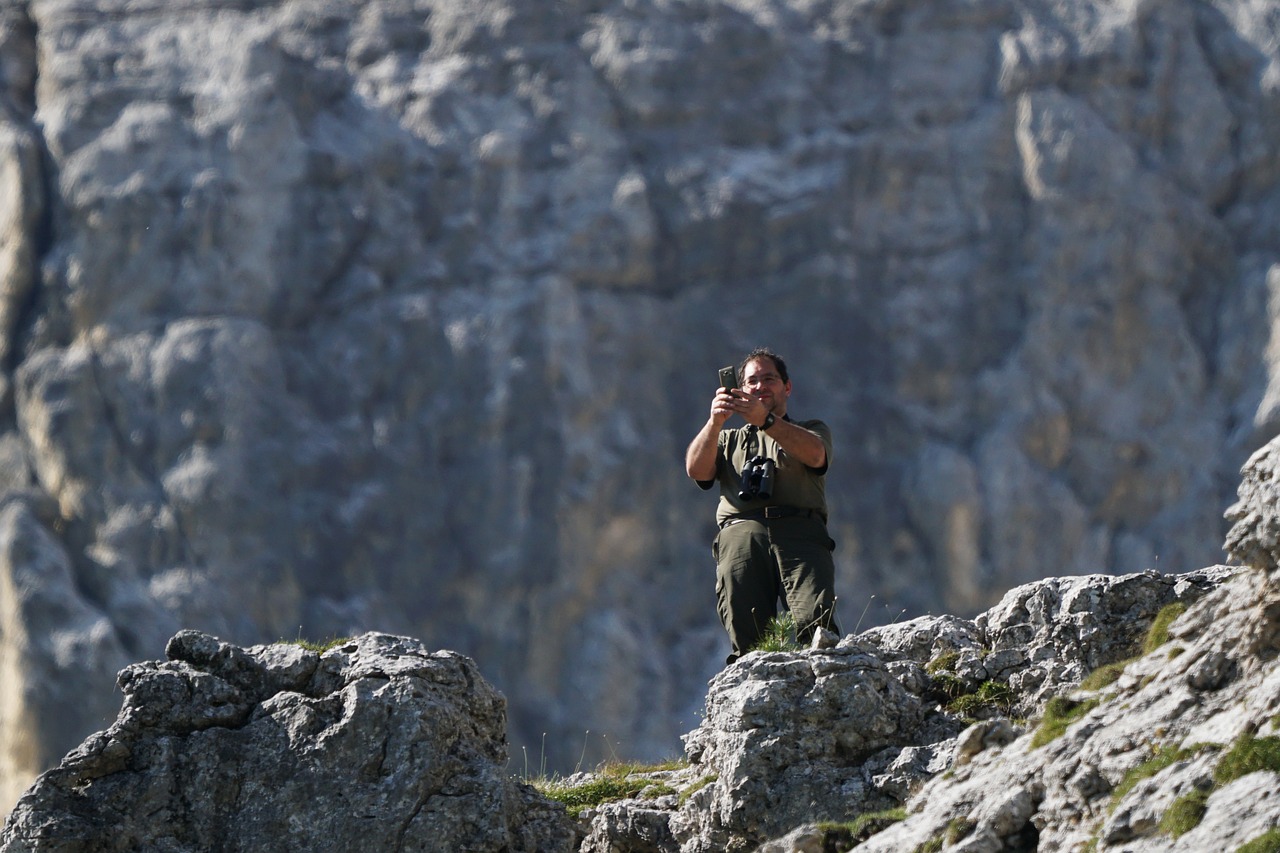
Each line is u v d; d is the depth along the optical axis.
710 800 16.64
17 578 155.50
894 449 170.75
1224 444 171.38
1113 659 17.08
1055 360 172.62
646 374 174.38
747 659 17.36
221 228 169.12
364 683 16.25
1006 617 17.92
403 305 172.25
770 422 21.00
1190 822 10.20
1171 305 175.88
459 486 167.25
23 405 166.62
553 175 177.25
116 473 163.62
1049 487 167.62
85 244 168.75
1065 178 176.25
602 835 17.72
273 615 160.75
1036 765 12.07
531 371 168.88
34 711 149.62
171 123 172.50
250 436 164.00
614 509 168.38
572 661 162.62
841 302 174.12
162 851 15.59
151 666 16.55
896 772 15.45
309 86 177.88
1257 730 10.66
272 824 15.71
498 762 16.80
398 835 15.59
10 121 173.75
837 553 167.50
